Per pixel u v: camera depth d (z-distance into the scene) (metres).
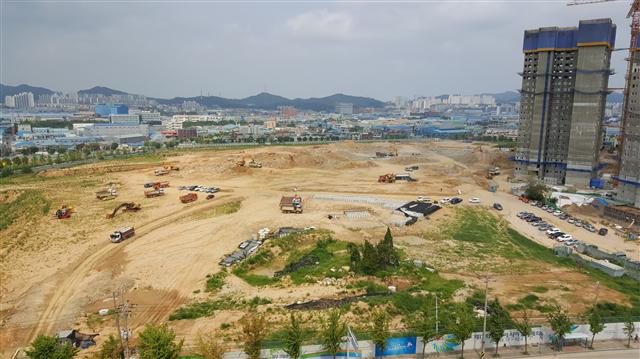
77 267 87.38
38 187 151.50
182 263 88.31
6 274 83.81
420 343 54.56
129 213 124.38
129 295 74.56
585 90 163.88
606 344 57.50
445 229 116.81
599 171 182.88
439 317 63.56
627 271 87.94
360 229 113.25
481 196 156.25
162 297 73.81
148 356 47.28
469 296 72.81
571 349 56.22
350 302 69.31
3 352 58.03
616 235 115.50
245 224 114.69
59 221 116.06
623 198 138.75
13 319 66.50
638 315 66.50
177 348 49.22
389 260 87.31
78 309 69.88
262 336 52.84
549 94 174.75
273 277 82.56
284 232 107.31
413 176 194.62
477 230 116.81
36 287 78.06
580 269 90.19
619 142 151.00
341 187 166.75
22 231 108.00
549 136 178.75
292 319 53.19
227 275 82.19
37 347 47.59
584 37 161.00
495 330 54.16
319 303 69.44
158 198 142.62
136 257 91.81
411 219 120.94
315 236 104.38
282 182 174.12
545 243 108.88
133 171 189.50
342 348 54.06
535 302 71.44
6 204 134.00
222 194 150.50
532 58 176.88
